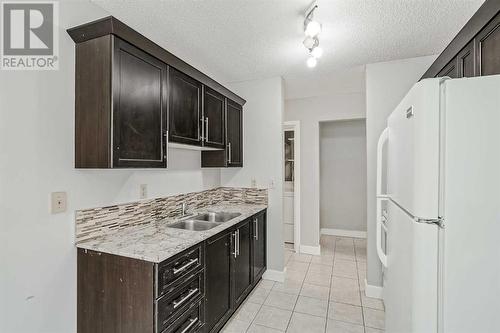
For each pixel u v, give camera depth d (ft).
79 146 4.99
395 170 4.24
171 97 6.18
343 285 9.34
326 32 6.50
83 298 5.04
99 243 5.18
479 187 2.88
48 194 4.65
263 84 10.11
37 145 4.50
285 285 9.36
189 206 8.63
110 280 4.82
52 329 4.69
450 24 6.12
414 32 6.50
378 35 6.66
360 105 12.16
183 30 6.46
